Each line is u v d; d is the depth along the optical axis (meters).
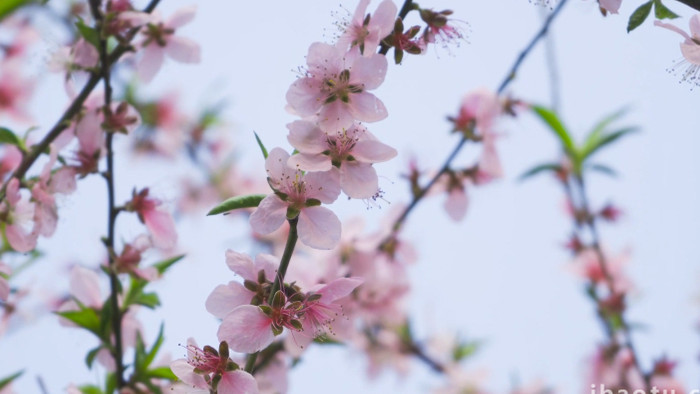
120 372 0.88
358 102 0.80
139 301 0.90
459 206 1.06
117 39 0.86
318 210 0.79
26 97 1.05
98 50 0.86
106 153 0.88
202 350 0.78
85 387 0.90
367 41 0.81
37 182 0.87
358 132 0.80
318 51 0.80
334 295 0.79
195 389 0.78
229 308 0.79
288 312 0.78
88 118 0.87
